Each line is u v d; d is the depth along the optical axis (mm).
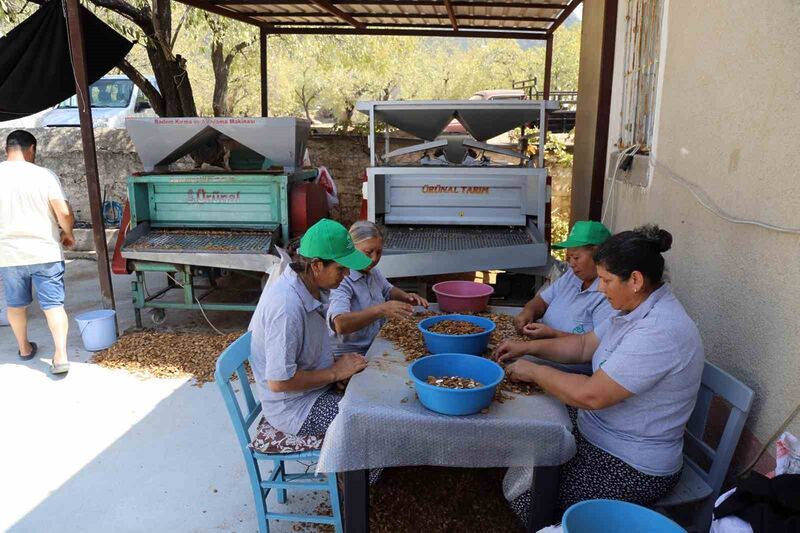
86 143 4676
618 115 4566
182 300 6133
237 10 7438
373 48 13062
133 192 4891
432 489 2752
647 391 2018
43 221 4145
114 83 10727
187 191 4969
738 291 2295
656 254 2021
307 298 2297
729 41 2428
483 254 4477
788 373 1924
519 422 1937
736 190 2334
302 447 2326
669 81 3219
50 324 4211
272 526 2637
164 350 4672
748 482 1757
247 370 4387
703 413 2316
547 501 2061
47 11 5312
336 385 2527
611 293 2080
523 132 6449
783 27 1988
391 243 4859
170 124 4832
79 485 2971
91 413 3727
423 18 7617
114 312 4867
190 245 4781
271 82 16109
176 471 3096
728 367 2373
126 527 2660
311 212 5086
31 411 3752
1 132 8555
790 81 1940
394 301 2777
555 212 9016
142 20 6656
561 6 6707
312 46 12695
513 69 24047
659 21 3607
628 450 2078
